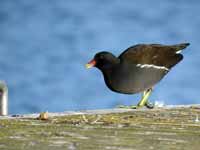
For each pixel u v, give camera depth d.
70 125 11.67
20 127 11.45
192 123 11.94
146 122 12.04
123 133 10.87
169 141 10.28
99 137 10.52
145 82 16.75
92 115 12.98
